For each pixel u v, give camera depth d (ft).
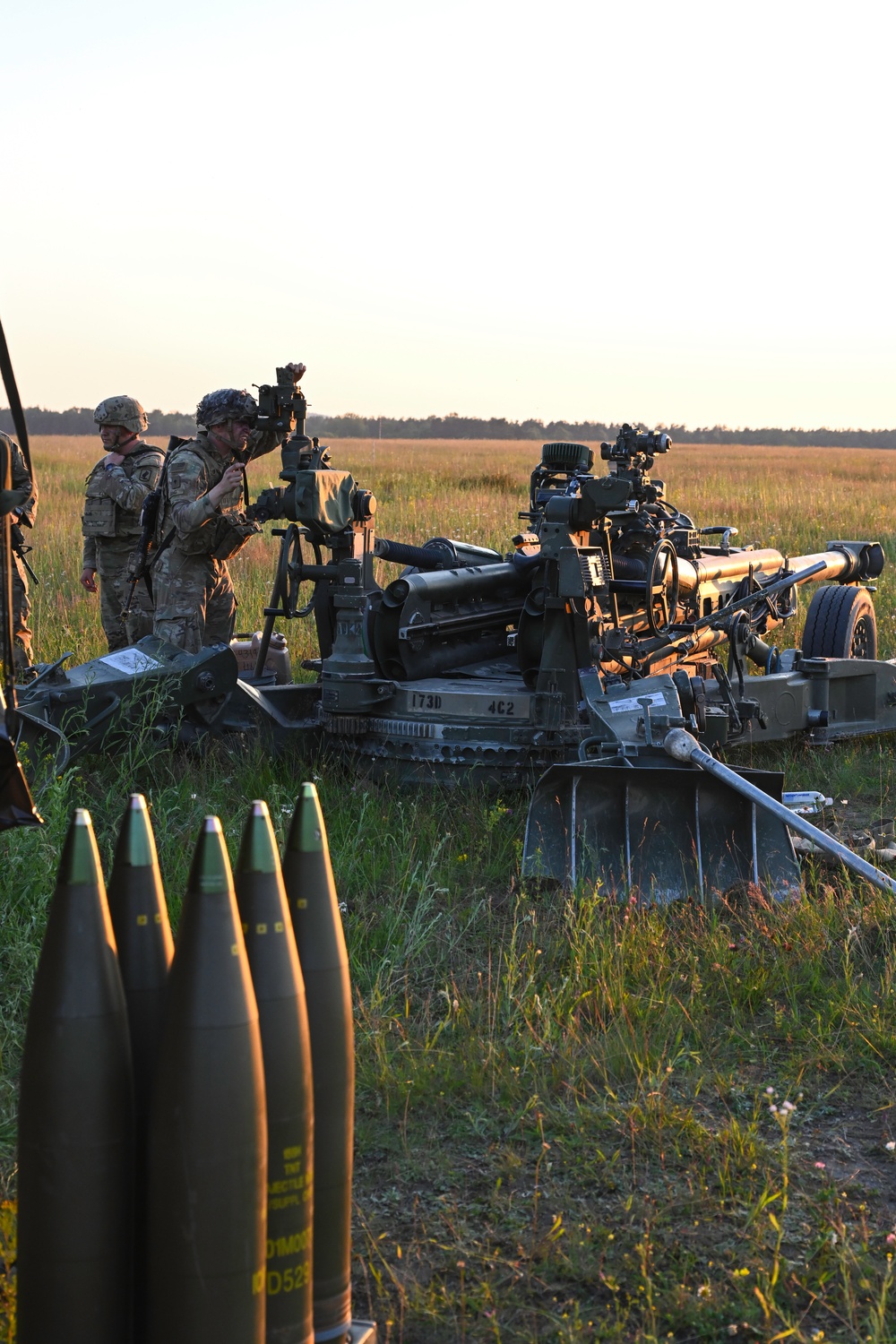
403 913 16.52
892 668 26.11
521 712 20.85
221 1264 7.20
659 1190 11.12
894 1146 11.59
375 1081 12.75
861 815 22.25
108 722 20.47
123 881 7.88
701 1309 9.57
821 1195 10.96
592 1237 10.47
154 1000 7.81
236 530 23.13
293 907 8.27
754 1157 11.46
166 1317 7.23
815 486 124.26
